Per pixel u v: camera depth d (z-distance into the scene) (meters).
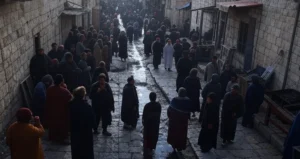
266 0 11.79
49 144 8.17
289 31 10.06
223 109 8.43
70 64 10.37
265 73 11.16
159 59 16.70
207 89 9.58
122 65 17.44
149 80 15.04
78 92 6.75
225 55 15.42
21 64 9.73
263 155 8.09
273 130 8.97
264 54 11.80
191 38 21.69
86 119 6.76
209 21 20.22
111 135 9.08
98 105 8.73
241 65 13.74
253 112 9.55
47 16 13.24
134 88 9.41
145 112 7.87
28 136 5.58
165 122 10.20
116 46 19.52
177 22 30.30
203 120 7.97
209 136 7.98
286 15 10.33
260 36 12.20
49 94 8.00
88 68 11.25
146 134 7.89
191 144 8.60
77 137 6.86
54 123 8.07
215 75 9.59
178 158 8.02
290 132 6.93
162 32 19.89
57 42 15.41
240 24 14.23
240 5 12.43
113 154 8.04
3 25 8.27
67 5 17.45
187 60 12.09
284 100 8.97
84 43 15.06
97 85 8.76
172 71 16.69
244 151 8.27
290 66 9.94
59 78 8.03
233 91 8.32
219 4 13.79
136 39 26.88
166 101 12.23
